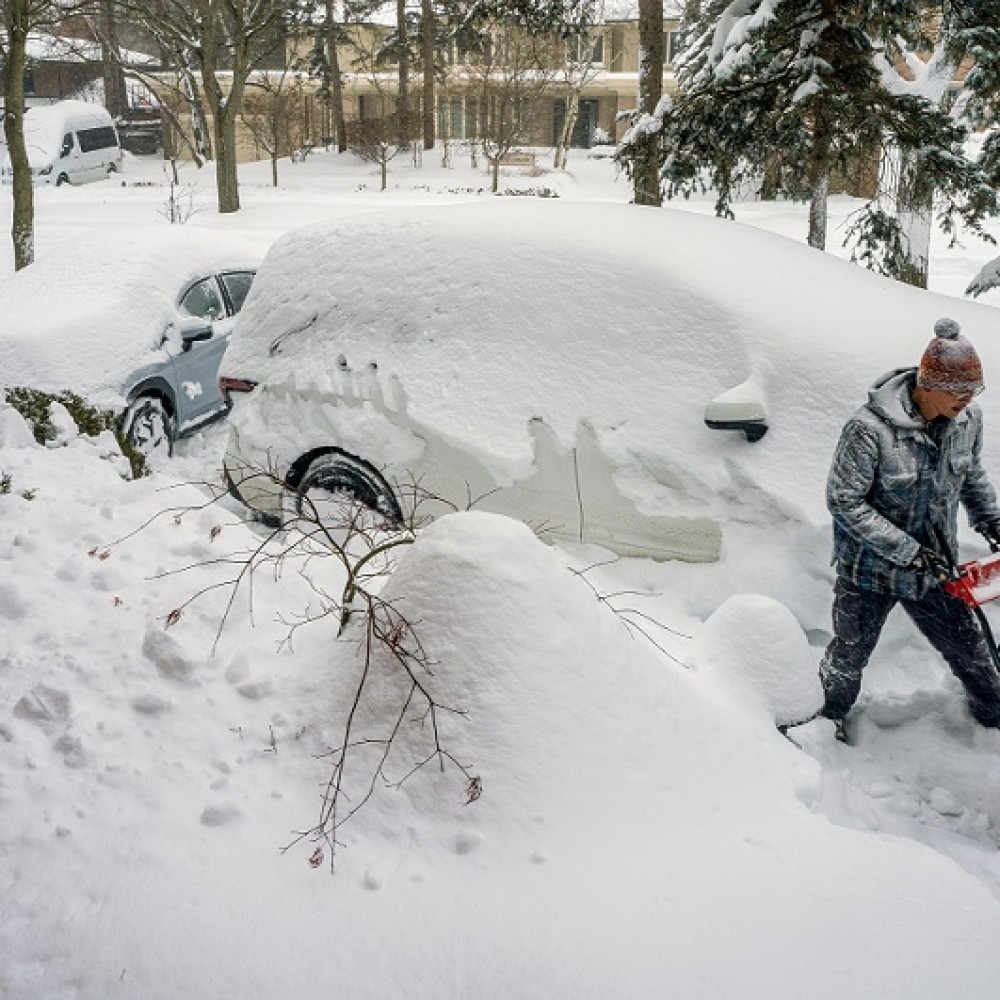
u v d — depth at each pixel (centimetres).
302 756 302
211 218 2644
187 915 245
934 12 1028
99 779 294
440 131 5247
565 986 224
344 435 521
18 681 336
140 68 3969
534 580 308
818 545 408
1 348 684
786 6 845
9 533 433
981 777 355
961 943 241
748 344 446
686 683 334
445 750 283
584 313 479
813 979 227
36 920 246
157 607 376
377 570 427
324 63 4691
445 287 517
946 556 348
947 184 912
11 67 1252
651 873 259
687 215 553
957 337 323
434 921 244
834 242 2025
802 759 332
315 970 231
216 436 826
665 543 443
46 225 2400
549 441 461
